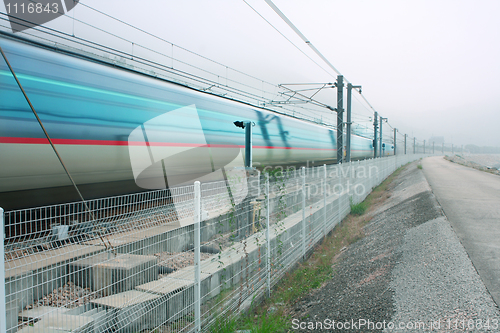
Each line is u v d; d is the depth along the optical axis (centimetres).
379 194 1788
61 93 611
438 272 515
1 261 224
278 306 570
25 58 575
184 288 420
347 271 670
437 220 808
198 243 409
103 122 675
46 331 289
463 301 417
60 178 598
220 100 1080
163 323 388
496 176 2108
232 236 510
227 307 473
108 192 692
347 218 1241
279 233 659
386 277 564
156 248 401
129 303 353
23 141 546
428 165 3650
